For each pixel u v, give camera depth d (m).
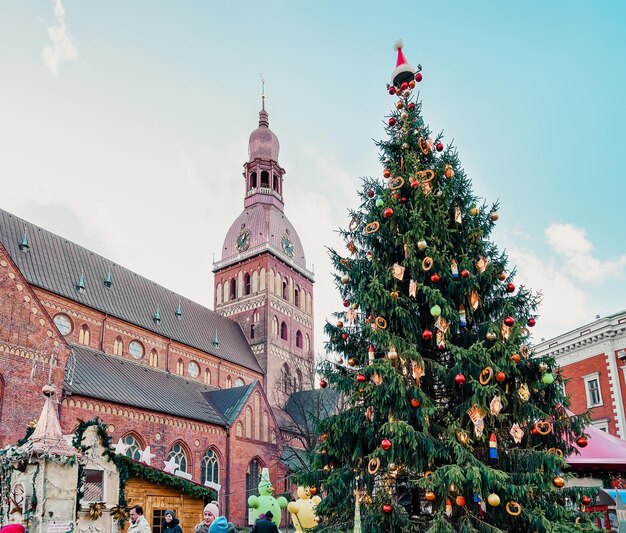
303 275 75.06
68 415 33.69
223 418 46.59
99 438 18.16
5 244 40.91
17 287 32.50
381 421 14.62
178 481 22.64
